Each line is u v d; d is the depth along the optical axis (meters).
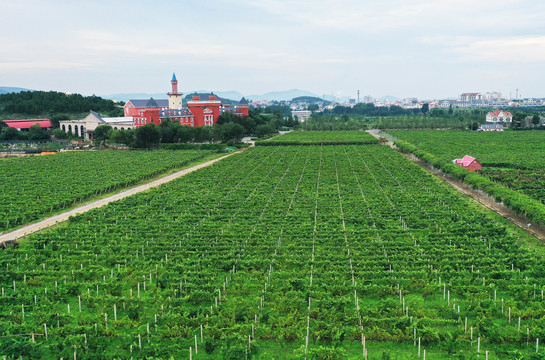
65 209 110.38
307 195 116.44
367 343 48.28
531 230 87.62
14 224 95.44
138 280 63.53
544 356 42.44
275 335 49.66
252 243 79.25
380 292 59.00
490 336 47.47
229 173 153.38
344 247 75.75
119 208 104.31
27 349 45.09
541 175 143.88
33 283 63.28
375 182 134.12
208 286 59.72
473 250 72.31
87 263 70.69
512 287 57.72
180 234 85.06
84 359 44.91
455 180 142.12
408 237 82.69
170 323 51.25
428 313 52.56
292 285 60.56
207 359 45.84
